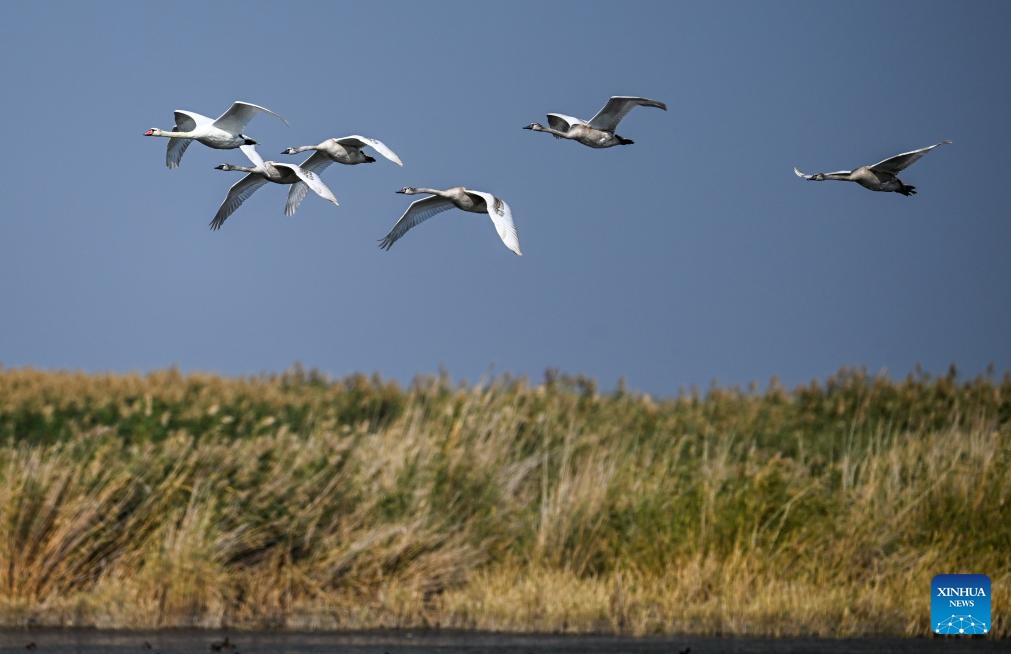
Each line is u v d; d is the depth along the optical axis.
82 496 17.17
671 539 18.66
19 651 14.75
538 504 20.16
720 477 19.75
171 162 17.95
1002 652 15.91
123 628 15.98
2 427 20.81
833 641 16.19
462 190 15.33
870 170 15.24
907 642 16.28
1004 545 19.25
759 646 15.79
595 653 15.24
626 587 17.64
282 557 17.81
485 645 15.56
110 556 17.36
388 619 16.64
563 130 17.08
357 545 17.81
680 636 16.22
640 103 16.58
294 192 17.62
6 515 16.88
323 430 19.94
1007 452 21.22
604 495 19.36
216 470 18.23
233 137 17.47
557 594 17.27
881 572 18.69
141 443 19.28
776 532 18.59
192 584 16.58
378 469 19.14
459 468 19.48
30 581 16.72
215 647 15.04
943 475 20.23
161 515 17.42
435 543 18.50
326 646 15.41
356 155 17.44
